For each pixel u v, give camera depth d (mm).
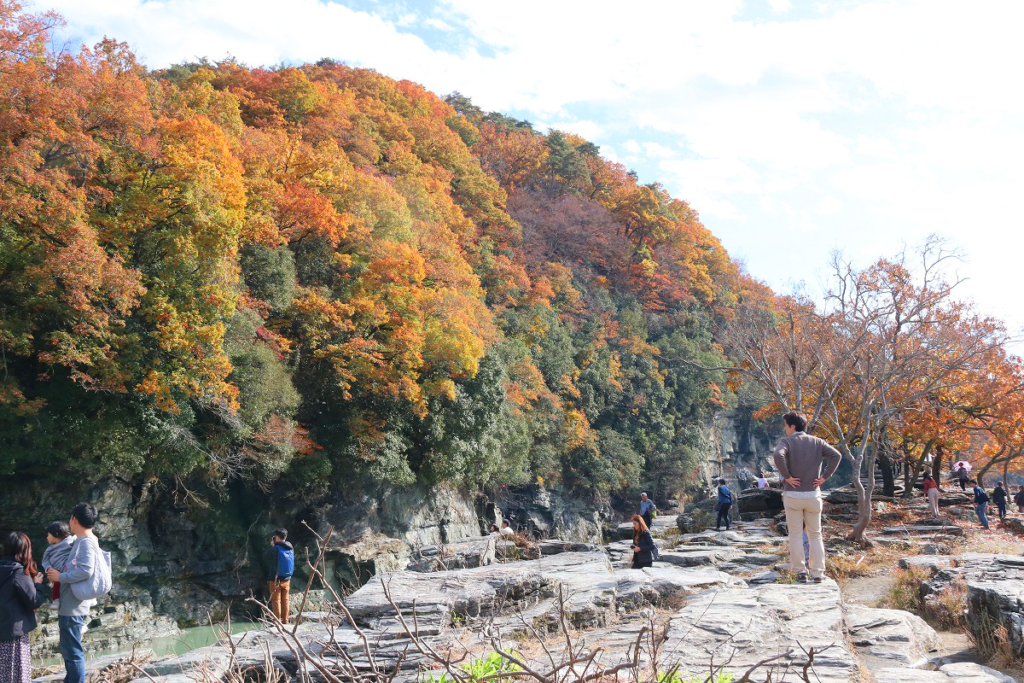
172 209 27312
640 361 79312
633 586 9031
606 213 96438
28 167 22703
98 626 25438
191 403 29812
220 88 66312
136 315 26625
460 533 45219
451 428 42219
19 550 6914
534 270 79312
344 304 35938
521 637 7543
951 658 7000
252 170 39156
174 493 29234
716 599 7898
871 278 19750
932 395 26797
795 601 7688
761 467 95188
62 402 25969
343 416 37031
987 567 10539
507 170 99875
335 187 42594
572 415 62531
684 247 103188
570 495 62812
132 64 29031
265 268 34781
